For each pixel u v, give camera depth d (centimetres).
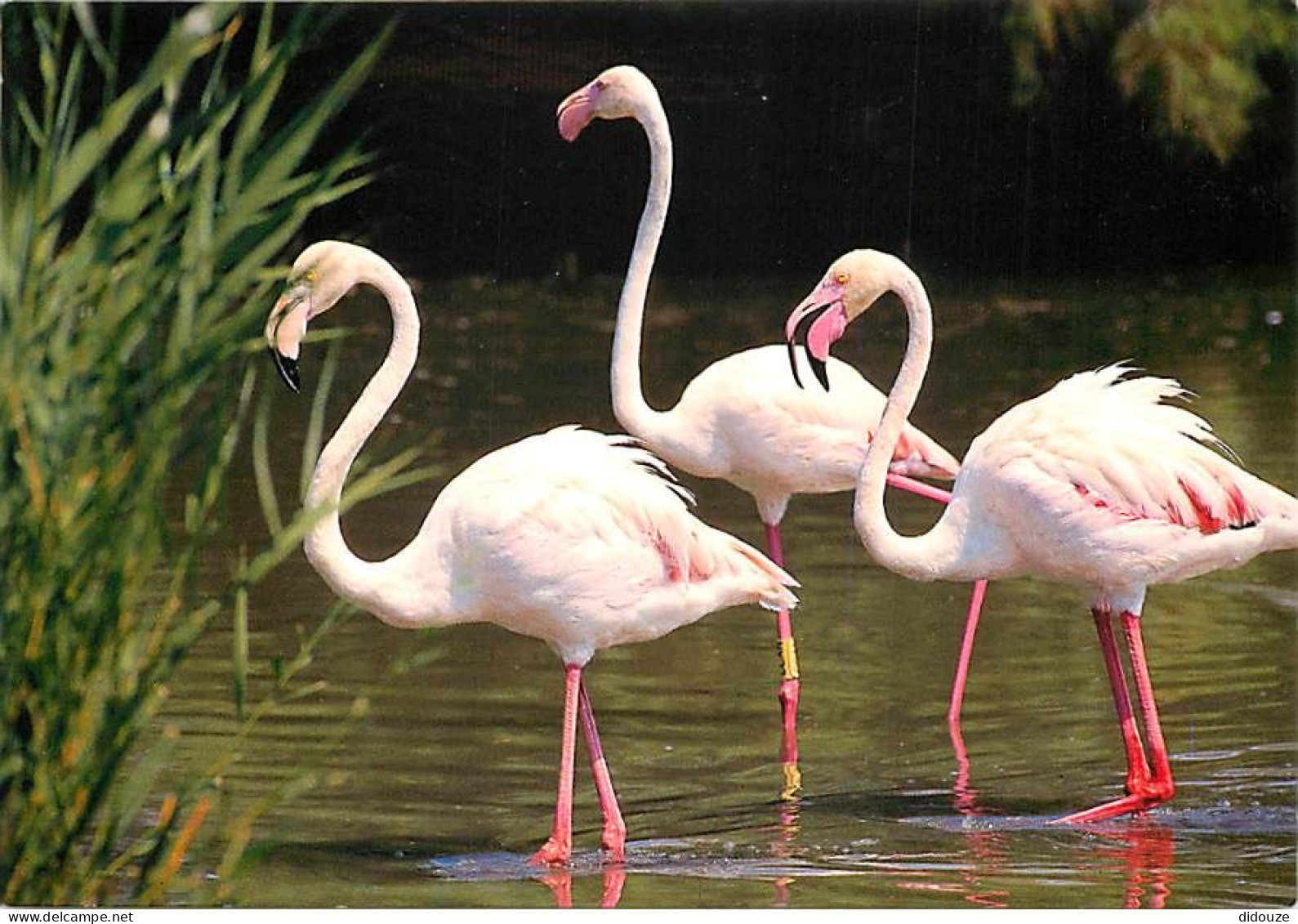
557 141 3538
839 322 1069
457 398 2253
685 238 3584
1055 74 3400
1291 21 3172
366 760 1051
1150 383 1038
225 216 680
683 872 888
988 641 1327
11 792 667
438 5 3459
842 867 891
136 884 700
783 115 3588
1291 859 902
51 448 661
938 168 3544
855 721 1148
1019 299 3194
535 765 1057
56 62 714
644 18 3559
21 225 673
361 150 3416
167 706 1124
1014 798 1007
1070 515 1000
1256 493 1014
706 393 1269
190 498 679
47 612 659
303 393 2341
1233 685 1205
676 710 1174
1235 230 3459
